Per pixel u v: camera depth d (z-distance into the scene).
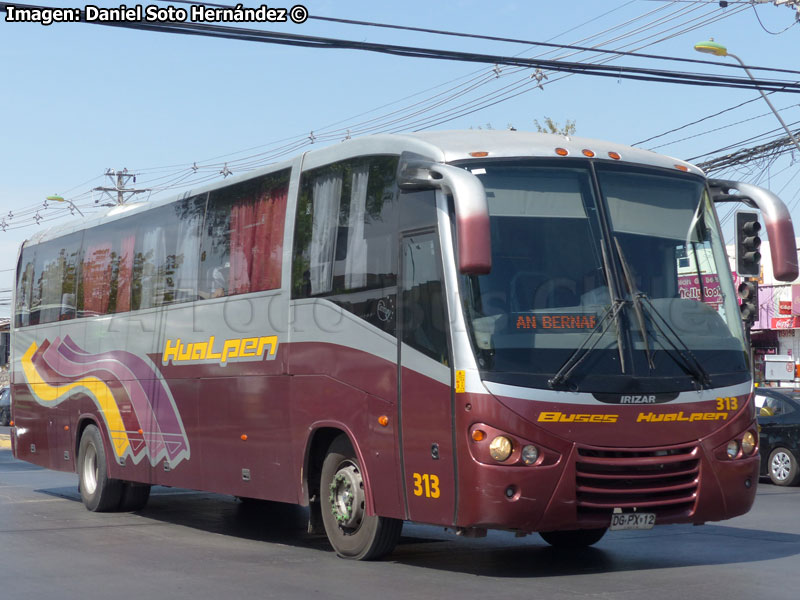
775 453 18.30
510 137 9.15
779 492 17.03
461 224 7.69
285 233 10.58
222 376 11.37
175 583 8.58
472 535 8.27
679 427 8.51
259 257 10.97
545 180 8.76
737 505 8.77
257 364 10.76
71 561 9.82
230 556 10.10
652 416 8.39
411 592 8.00
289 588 8.26
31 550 10.59
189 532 12.24
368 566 9.30
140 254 13.55
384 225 9.23
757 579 8.45
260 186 11.14
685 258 9.06
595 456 8.24
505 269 8.40
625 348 8.43
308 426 9.93
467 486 8.09
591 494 8.22
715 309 9.08
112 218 14.46
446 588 8.16
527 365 8.16
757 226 12.40
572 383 8.20
